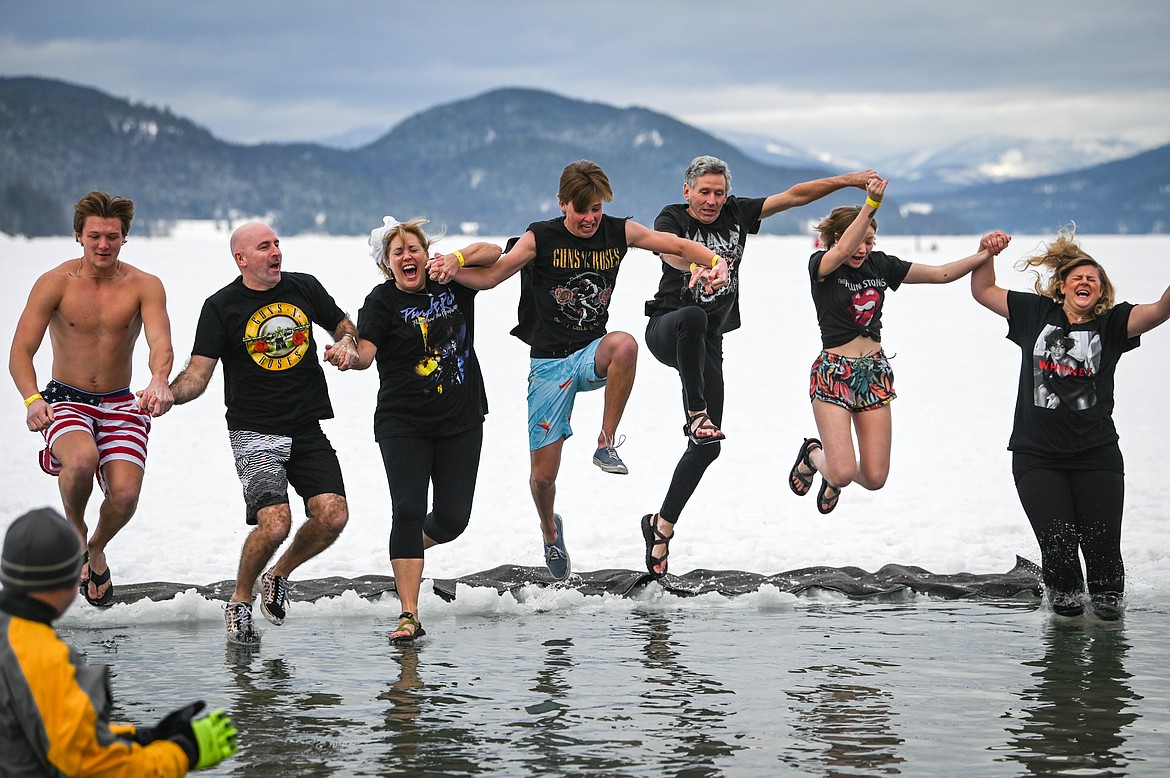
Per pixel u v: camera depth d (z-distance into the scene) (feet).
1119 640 30.91
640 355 96.27
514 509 48.21
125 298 32.71
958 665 28.55
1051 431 33.53
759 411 72.33
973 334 112.78
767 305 144.25
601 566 40.16
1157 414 68.28
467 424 33.24
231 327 31.55
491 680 27.43
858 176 36.88
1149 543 40.83
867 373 37.78
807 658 29.35
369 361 31.58
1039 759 21.86
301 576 38.65
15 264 241.55
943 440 62.85
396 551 32.14
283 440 32.04
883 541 43.27
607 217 34.78
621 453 60.23
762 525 45.62
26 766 15.51
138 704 25.44
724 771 21.36
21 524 15.79
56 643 15.65
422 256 32.32
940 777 20.98
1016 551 41.52
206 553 41.14
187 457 59.26
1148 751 22.27
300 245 450.71
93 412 32.76
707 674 27.86
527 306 35.58
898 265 37.63
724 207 37.22
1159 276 173.58
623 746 22.80
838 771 21.36
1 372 88.53
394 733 23.58
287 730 23.73
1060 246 33.94
